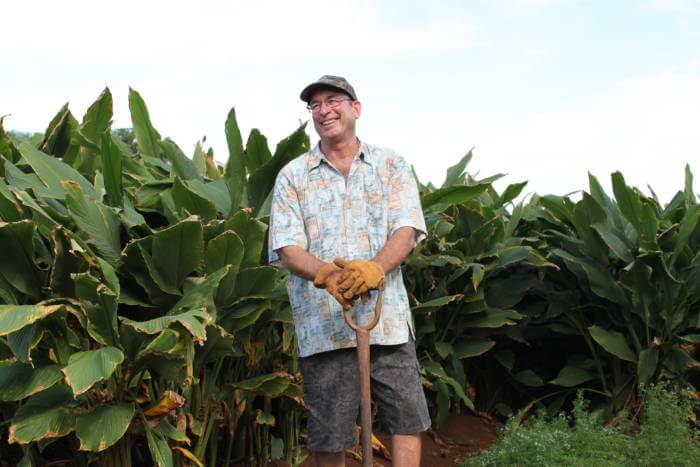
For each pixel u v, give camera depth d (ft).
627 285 17.44
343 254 10.28
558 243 19.69
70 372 8.55
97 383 9.87
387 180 10.49
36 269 9.85
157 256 10.16
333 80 10.27
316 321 10.27
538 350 20.75
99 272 10.13
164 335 9.48
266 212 12.79
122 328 9.73
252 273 11.12
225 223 11.21
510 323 17.46
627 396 18.06
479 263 17.99
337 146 10.46
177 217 12.14
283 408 13.32
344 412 10.37
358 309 10.19
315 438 10.48
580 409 15.66
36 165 10.89
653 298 17.46
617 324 18.39
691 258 18.03
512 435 14.15
